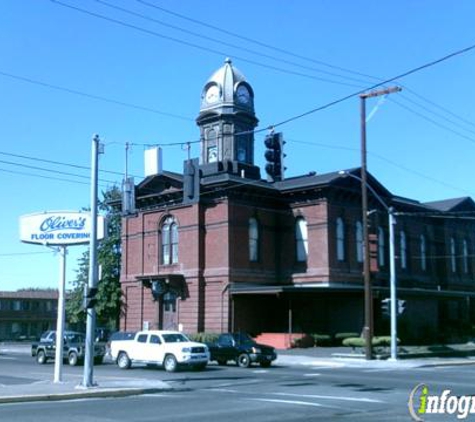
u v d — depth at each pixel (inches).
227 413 580.1
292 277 1836.9
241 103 2089.1
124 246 1993.1
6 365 1381.6
